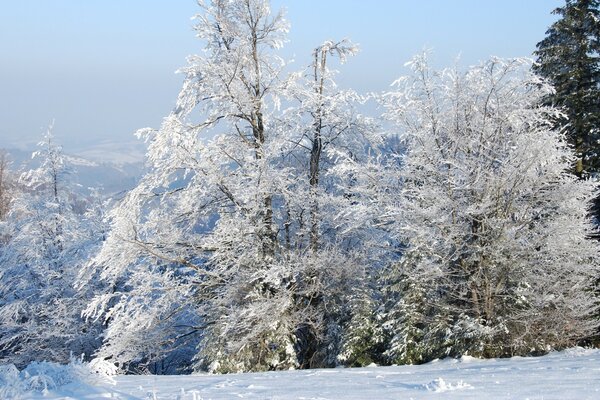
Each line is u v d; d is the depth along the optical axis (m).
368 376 10.27
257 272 15.12
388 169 15.91
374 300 15.62
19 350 22.91
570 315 13.52
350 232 16.98
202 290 16.84
